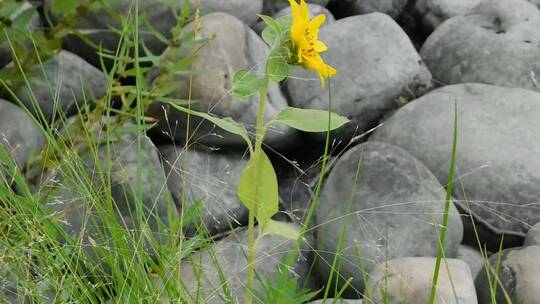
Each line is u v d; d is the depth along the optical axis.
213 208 3.11
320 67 2.20
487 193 3.12
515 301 2.68
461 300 2.55
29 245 2.39
